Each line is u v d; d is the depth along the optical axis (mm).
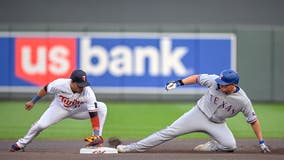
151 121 53219
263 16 74000
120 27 68688
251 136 44219
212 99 32125
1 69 68875
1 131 46156
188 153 32969
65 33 68375
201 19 73688
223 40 68875
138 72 68875
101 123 33344
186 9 73938
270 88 69688
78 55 68562
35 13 73812
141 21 74062
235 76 31141
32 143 39219
